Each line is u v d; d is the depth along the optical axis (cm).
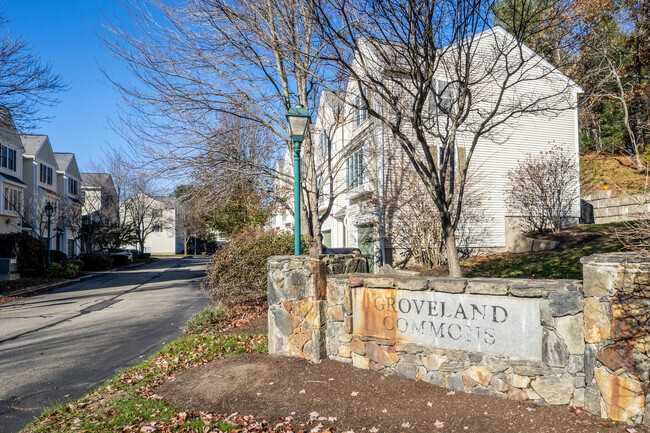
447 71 1035
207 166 1131
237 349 641
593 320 372
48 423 430
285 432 389
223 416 428
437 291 464
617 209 1577
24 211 2694
